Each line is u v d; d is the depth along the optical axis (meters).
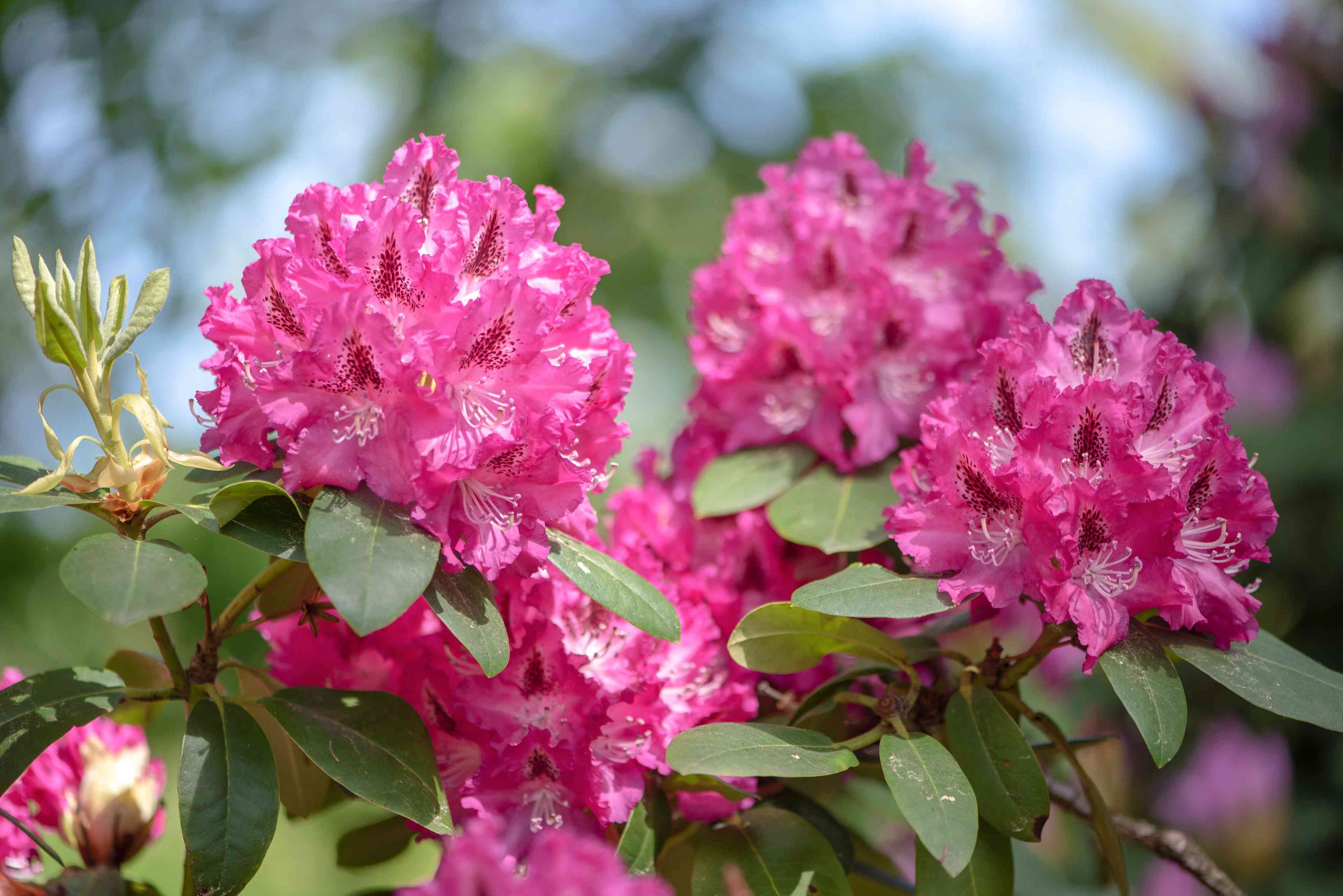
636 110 2.40
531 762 0.93
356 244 0.89
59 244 2.09
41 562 1.88
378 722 0.92
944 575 0.93
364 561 0.86
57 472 0.89
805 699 0.98
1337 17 1.46
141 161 2.11
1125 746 1.42
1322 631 1.33
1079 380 0.95
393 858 1.07
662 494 1.07
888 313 1.04
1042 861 1.58
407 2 2.33
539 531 0.90
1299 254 1.44
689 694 0.97
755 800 0.98
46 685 0.92
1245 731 1.38
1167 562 0.91
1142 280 1.59
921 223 1.06
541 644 0.94
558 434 0.89
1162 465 0.93
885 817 1.18
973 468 0.93
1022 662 0.96
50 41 2.09
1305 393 1.43
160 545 0.87
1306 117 1.46
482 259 0.91
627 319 2.32
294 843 1.73
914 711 0.96
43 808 0.98
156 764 1.00
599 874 0.79
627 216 2.35
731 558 1.03
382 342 0.87
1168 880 1.42
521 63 2.28
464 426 0.89
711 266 1.09
